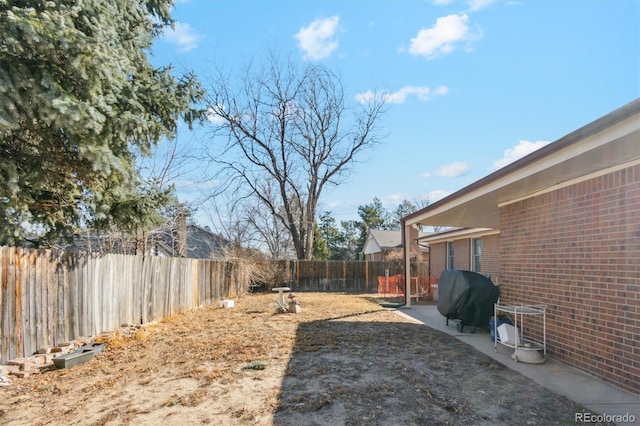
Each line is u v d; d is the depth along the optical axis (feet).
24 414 11.78
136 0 18.63
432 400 12.53
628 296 13.88
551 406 12.12
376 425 10.73
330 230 152.66
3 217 17.78
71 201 19.97
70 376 15.42
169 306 30.83
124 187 18.17
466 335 23.47
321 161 77.71
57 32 12.10
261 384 14.08
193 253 68.03
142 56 18.71
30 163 15.87
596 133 12.32
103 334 21.67
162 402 12.51
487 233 44.09
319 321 28.71
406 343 20.86
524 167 16.98
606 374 14.71
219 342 21.07
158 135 18.56
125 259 24.72
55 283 18.40
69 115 12.67
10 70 12.01
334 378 14.71
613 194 14.80
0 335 15.23
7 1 12.44
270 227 83.56
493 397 12.84
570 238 17.28
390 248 102.22
